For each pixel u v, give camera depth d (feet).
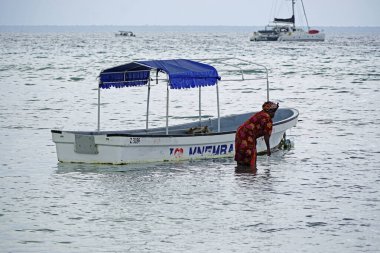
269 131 119.44
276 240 82.48
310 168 121.29
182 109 219.20
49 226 87.35
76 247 79.87
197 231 85.56
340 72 381.19
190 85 123.34
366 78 337.11
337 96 252.62
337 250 79.20
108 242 81.56
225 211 93.86
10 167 121.70
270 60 516.73
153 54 624.18
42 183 109.70
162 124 183.73
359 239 82.74
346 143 146.72
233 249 79.51
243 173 116.57
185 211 93.86
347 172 118.11
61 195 102.32
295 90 280.51
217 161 125.70
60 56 579.89
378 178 113.70
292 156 132.16
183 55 602.44
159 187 106.83
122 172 116.57
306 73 378.32
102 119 191.31
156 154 122.52
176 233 84.74
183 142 123.95
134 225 87.81
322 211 94.02
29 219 90.33
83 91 273.33
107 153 120.57
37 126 173.58
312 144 145.69
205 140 125.70
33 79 331.98
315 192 104.06
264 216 91.71
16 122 180.34
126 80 128.98
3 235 83.82
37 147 141.69
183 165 122.21
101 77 126.11
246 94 267.59
